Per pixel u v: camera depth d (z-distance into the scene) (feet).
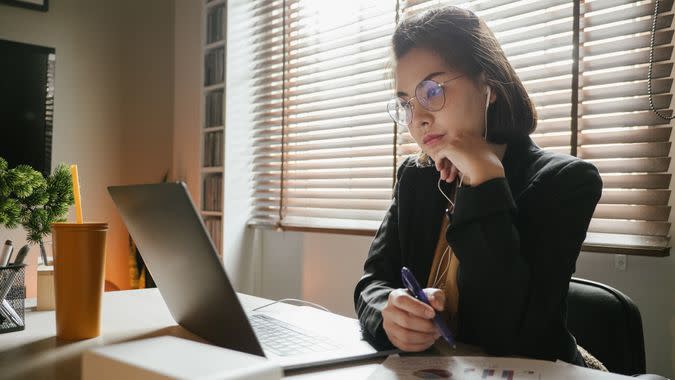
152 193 2.32
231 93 9.60
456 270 3.30
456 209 2.87
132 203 2.59
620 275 5.37
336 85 8.55
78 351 2.61
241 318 2.21
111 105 10.04
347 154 8.40
